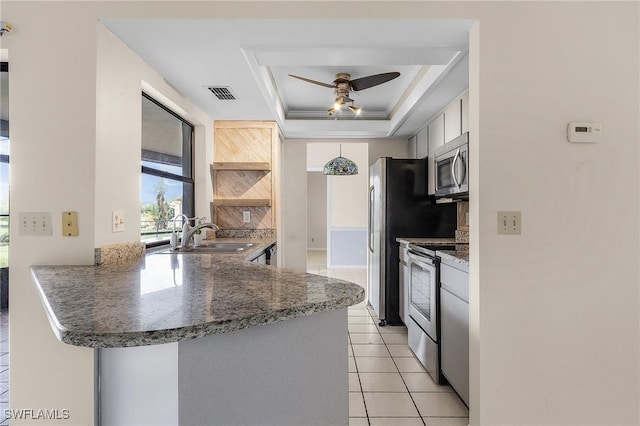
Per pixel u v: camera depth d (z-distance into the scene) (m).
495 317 1.73
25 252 1.68
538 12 1.76
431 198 3.63
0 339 2.54
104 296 1.06
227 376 0.96
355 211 7.18
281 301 1.00
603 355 1.75
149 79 2.24
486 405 1.73
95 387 1.02
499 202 1.74
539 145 1.75
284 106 4.12
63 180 1.68
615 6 1.77
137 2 1.72
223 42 1.95
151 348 0.96
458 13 1.74
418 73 3.08
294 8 1.73
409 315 3.01
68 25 1.70
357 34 1.88
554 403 1.74
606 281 1.75
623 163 1.77
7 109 2.05
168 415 0.93
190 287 1.18
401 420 1.94
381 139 4.66
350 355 2.82
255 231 3.78
